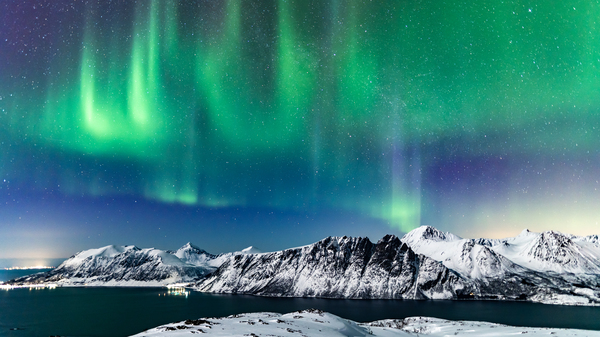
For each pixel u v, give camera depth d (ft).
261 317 372.58
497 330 421.18
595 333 383.86
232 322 312.71
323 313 385.29
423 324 501.97
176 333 257.34
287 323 320.50
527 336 367.86
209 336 246.47
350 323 374.84
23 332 644.69
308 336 266.36
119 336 591.78
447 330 435.53
